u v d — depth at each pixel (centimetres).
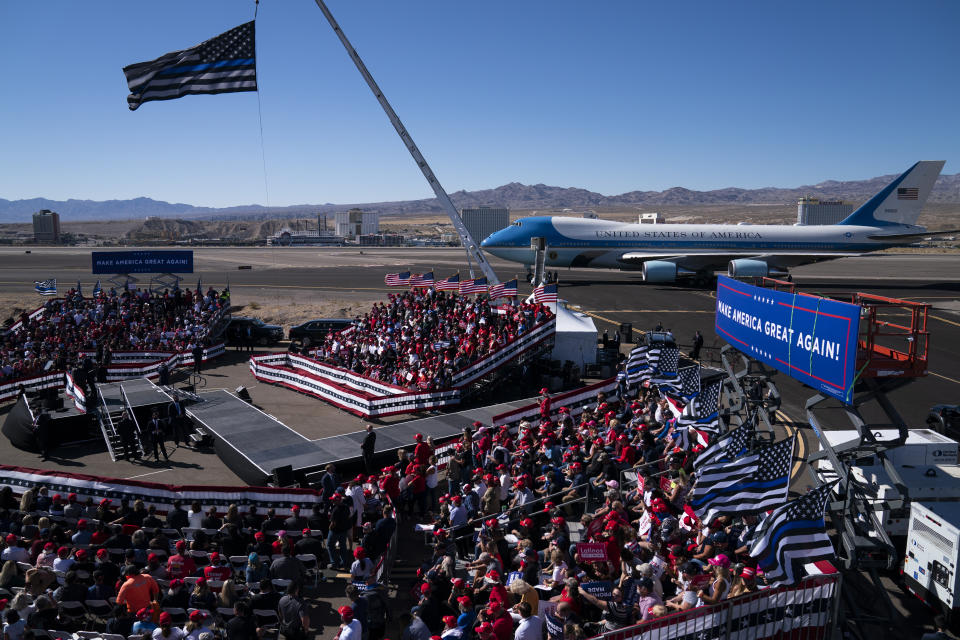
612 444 2020
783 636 1132
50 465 2442
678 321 5088
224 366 4041
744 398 2006
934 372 3719
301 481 2138
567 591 1120
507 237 7181
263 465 2162
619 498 1535
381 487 1820
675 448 1903
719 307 2150
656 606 1054
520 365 3353
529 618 1080
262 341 4625
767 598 1110
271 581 1352
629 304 5881
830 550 1155
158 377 3584
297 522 1628
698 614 1059
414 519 1925
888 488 1588
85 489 1838
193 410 2833
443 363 3052
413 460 1967
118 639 1137
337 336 3862
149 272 5053
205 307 4547
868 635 1350
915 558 1439
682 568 1152
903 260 10562
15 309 6284
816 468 1584
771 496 1388
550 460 1947
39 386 3328
